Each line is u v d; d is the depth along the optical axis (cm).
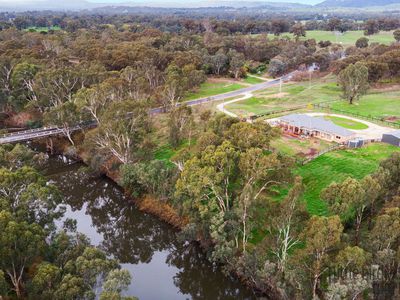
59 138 10344
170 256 6694
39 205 5062
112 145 8306
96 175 8662
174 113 8956
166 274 6144
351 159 7506
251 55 19300
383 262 4162
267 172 5709
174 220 6856
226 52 18250
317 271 4256
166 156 8694
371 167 7144
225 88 14538
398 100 11994
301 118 9494
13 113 11950
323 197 4972
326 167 7331
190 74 13162
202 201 6003
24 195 4922
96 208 8212
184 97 12812
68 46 18788
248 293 5294
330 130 8694
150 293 5619
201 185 5522
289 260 4578
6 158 6369
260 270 5012
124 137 8194
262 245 5278
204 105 11906
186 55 15462
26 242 4078
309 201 6531
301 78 16012
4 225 4147
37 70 12325
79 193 8619
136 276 6053
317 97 12875
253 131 6278
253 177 5506
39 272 3856
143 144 8475
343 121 9981
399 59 13812
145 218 7288
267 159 5422
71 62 15600
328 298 3956
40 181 5353
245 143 6162
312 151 8069
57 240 4647
